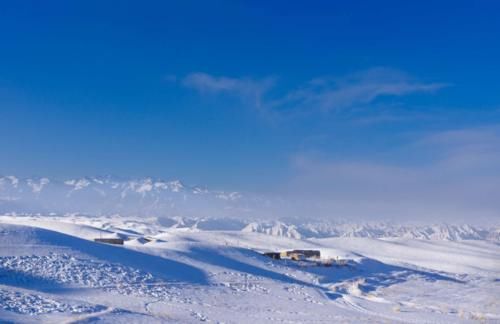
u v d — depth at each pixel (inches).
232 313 1668.3
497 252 7386.8
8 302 1378.0
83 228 4985.2
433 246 7431.1
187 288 2218.3
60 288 1876.2
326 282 3102.9
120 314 1386.6
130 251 2839.6
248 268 3110.2
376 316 1852.9
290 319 1620.3
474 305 2349.9
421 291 2910.9
